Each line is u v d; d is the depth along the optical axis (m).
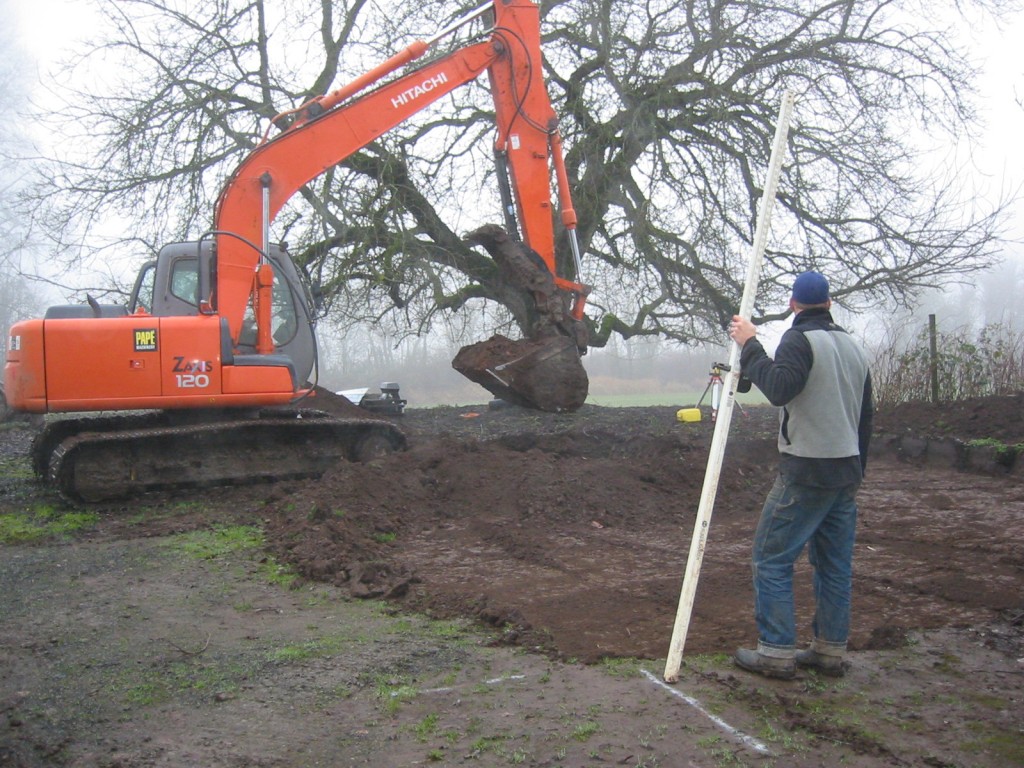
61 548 6.64
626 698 3.77
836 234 14.97
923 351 12.26
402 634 4.63
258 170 9.08
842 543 4.05
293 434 8.92
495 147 10.28
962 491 8.16
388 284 13.93
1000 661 4.16
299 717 3.67
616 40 14.41
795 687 3.89
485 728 3.53
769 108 14.52
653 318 16.50
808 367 3.92
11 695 3.92
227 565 6.07
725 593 5.24
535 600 5.16
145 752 3.38
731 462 8.59
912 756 3.27
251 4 14.55
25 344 8.05
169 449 8.38
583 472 7.95
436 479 7.93
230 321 8.87
